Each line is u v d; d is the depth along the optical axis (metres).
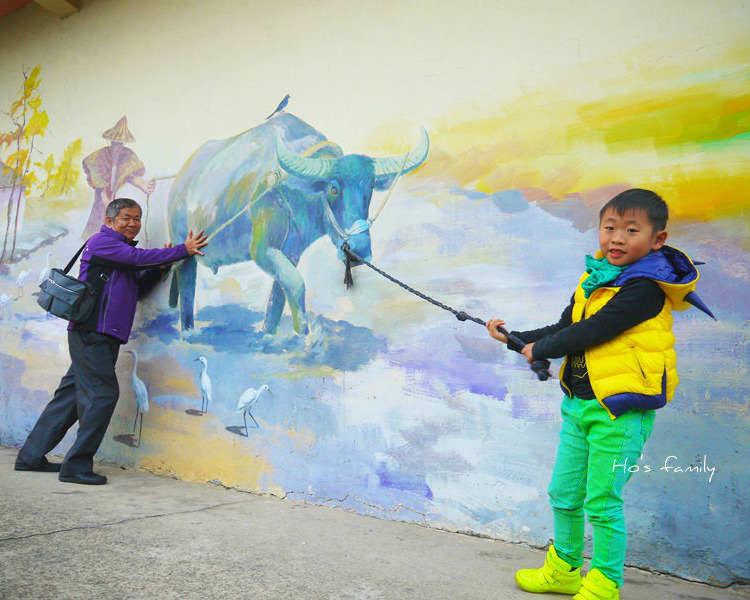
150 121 3.93
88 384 3.29
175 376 3.55
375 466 2.83
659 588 2.05
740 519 2.08
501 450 2.53
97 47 4.29
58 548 2.19
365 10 3.13
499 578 2.08
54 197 4.41
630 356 1.78
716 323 2.17
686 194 2.26
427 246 2.80
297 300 3.16
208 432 3.38
